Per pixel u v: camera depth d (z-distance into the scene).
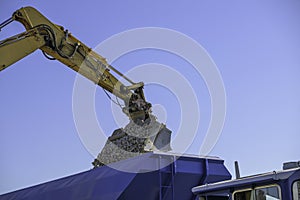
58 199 10.45
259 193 7.35
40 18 10.59
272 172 7.20
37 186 11.53
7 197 12.31
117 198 9.08
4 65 9.75
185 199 10.12
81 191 9.98
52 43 10.64
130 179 9.14
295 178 6.84
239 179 7.71
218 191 8.08
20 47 10.04
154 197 9.62
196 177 10.08
